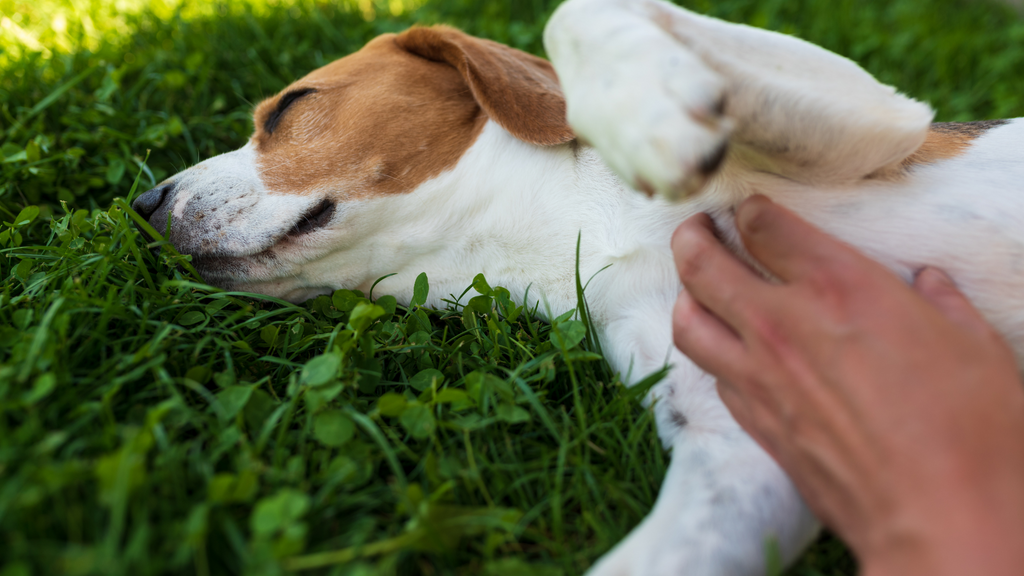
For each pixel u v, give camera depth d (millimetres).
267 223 453
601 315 442
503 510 346
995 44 988
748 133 379
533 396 389
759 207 360
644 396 408
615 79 338
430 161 467
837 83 383
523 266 458
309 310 473
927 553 286
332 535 341
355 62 499
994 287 386
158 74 653
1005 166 417
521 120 451
